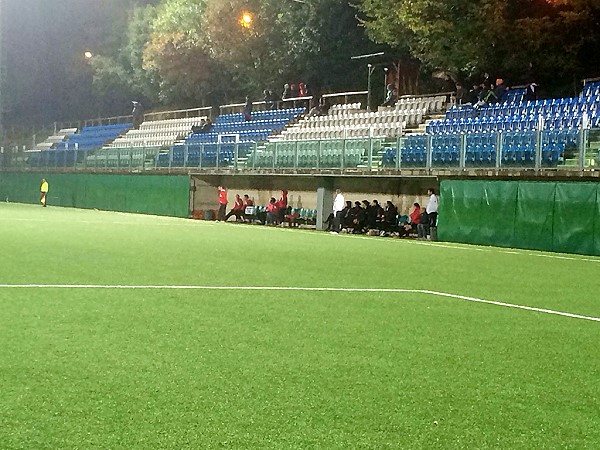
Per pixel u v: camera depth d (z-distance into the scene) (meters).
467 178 24.55
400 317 8.95
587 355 7.07
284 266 14.55
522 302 10.66
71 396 5.18
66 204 46.09
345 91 45.34
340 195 28.47
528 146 23.09
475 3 32.16
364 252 18.81
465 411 5.14
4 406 4.91
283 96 43.12
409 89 41.50
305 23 44.19
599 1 30.12
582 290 12.27
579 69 32.47
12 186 52.53
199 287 11.01
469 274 14.25
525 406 5.30
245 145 34.38
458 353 7.00
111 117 60.88
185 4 54.38
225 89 53.91
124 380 5.64
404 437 4.55
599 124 24.03
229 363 6.29
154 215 38.31
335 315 8.92
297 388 5.57
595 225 20.20
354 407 5.14
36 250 16.00
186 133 45.75
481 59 33.25
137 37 59.84
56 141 59.50
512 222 22.52
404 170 26.80
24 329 7.41
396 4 34.72
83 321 7.95
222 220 34.66
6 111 71.06
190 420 4.75
